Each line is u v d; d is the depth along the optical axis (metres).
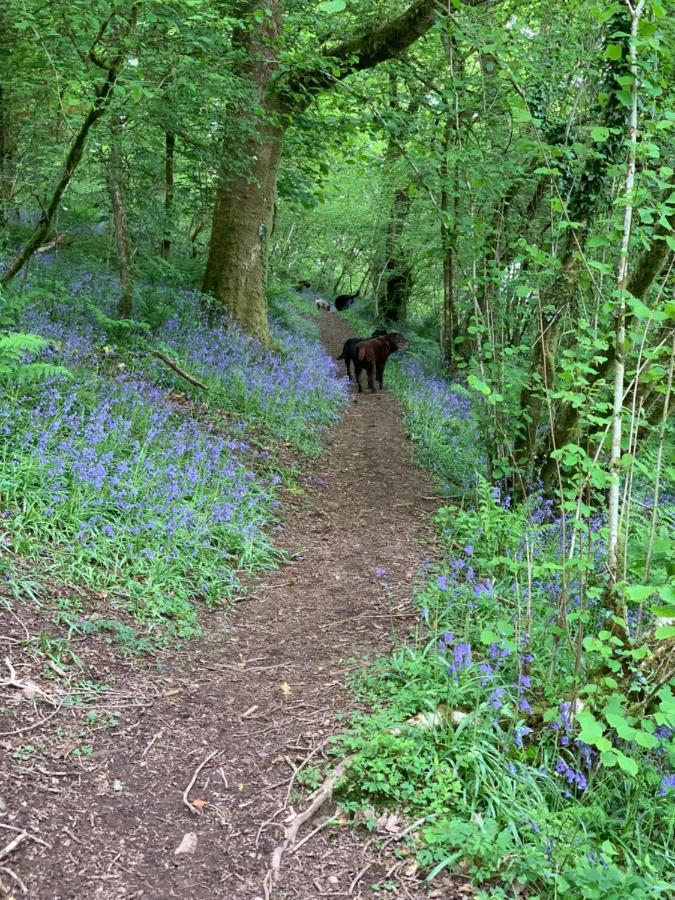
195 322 11.44
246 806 2.98
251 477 7.43
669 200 3.34
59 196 7.29
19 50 8.00
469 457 9.46
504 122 6.69
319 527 7.16
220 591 5.24
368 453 10.30
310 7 8.73
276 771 3.22
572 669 4.01
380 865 2.71
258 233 12.89
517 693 3.81
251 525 6.17
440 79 7.48
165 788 3.03
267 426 9.53
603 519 4.89
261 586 5.58
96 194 10.48
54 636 3.90
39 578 4.36
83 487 5.35
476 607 4.74
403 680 4.01
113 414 7.00
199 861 2.65
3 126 10.20
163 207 10.73
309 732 3.53
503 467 6.32
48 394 6.14
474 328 6.20
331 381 13.34
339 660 4.37
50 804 2.76
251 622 4.95
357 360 14.62
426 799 3.05
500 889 2.57
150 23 6.52
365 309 29.95
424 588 5.50
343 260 38.38
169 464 6.48
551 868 2.60
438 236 7.71
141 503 5.51
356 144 9.88
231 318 12.48
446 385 16.05
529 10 6.81
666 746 2.95
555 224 5.63
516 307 6.87
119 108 7.36
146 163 9.42
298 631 4.85
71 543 4.82
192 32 6.86
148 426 7.14
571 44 5.75
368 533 7.12
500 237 6.77
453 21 5.84
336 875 2.65
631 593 2.63
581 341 3.69
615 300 3.83
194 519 5.80
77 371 7.28
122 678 3.80
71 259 11.93
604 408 3.62
